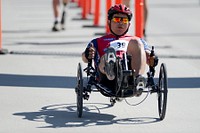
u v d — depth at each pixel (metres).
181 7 31.67
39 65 14.55
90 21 24.86
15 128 9.00
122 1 17.64
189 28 22.80
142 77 8.91
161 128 9.09
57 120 9.53
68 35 20.27
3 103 10.69
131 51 9.23
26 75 13.31
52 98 11.15
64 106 10.55
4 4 32.91
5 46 17.53
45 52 16.48
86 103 10.75
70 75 13.35
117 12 9.78
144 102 10.88
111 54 9.06
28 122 9.38
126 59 9.17
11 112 10.04
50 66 14.42
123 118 9.71
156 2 35.19
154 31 21.67
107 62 9.09
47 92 11.66
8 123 9.30
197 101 11.05
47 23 23.97
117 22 9.78
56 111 10.16
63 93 11.58
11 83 12.46
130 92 9.27
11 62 14.92
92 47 9.69
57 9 21.19
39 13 27.91
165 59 15.72
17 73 13.53
